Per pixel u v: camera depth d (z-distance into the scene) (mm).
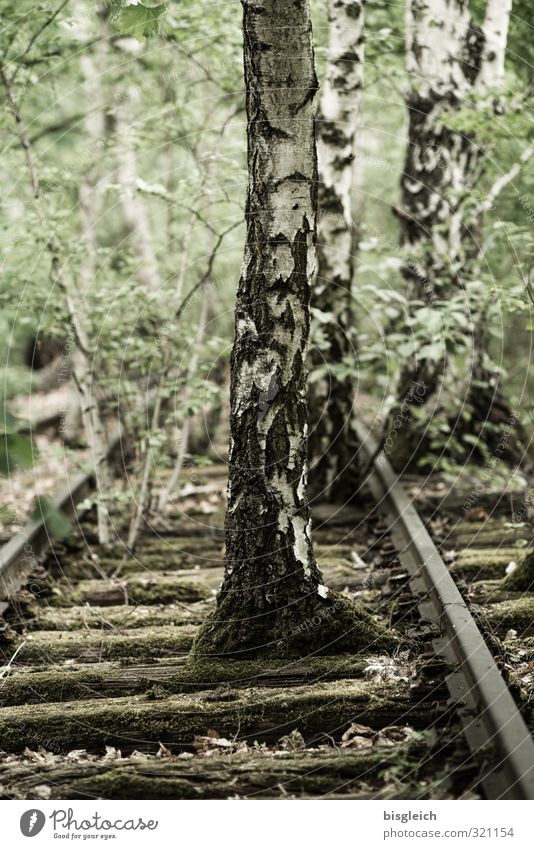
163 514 6340
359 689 3510
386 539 5609
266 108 3648
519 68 7852
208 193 5875
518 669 3703
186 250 6137
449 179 7133
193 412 5738
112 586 5102
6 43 6125
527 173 6434
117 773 3084
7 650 4176
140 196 5961
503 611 4270
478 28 7551
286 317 3750
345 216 6375
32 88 7121
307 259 3748
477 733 3023
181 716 3418
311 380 6293
